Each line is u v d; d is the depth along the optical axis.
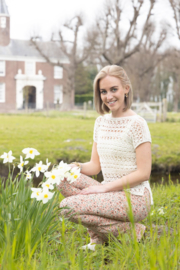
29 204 2.11
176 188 4.09
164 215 2.90
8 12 36.81
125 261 1.72
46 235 2.18
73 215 2.17
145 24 27.20
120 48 29.06
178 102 43.59
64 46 32.16
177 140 10.16
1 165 6.58
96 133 2.63
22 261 1.76
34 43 31.44
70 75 33.62
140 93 35.59
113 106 2.37
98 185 2.38
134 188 2.29
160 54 33.06
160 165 7.25
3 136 10.52
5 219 2.05
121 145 2.33
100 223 2.21
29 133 11.48
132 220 1.60
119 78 2.36
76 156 7.69
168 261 1.61
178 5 24.28
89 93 47.00
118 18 27.67
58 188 2.38
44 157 7.34
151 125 14.85
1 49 36.28
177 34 25.28
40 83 37.28
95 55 30.52
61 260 1.93
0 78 36.22
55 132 11.91
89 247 2.23
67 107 27.73
